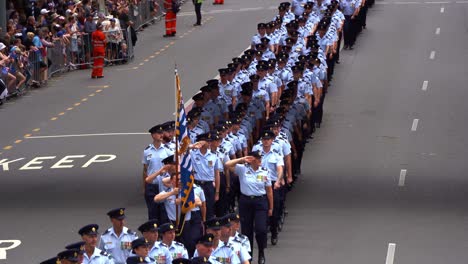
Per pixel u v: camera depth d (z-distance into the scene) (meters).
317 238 64.62
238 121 67.62
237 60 87.19
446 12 153.75
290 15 116.19
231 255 49.16
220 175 63.84
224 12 166.12
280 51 95.94
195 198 54.41
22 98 107.12
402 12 154.25
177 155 53.00
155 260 48.06
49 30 120.38
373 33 137.62
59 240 64.06
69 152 85.62
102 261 48.12
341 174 79.06
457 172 79.38
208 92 77.62
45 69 113.56
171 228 48.44
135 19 147.75
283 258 61.00
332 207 71.00
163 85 112.12
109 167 80.94
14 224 67.31
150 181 56.16
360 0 132.00
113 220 50.22
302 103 79.50
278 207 63.16
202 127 70.81
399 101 102.69
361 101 102.75
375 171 79.81
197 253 47.91
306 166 81.31
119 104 103.00
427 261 60.16
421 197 73.06
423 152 85.06
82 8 126.75
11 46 108.38
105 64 124.94
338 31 116.81
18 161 83.56
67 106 102.75
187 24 155.38
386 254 61.44
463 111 98.75
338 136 90.06
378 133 91.12
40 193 74.50
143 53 132.62
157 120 95.88
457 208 70.31
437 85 109.50
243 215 59.62
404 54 124.69
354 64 119.12
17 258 60.91
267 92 82.88
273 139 63.16
